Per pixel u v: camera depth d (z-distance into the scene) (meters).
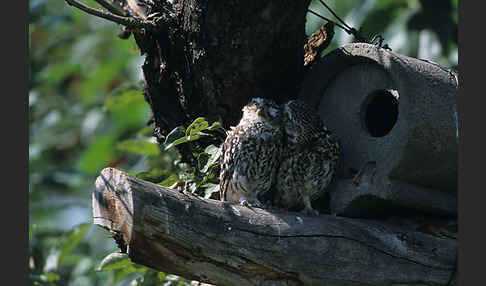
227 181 8.40
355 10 12.90
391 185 8.30
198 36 8.59
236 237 7.43
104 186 7.25
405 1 13.13
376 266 7.88
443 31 12.93
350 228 7.95
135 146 10.44
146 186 7.19
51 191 15.22
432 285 8.02
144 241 7.06
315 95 9.06
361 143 8.69
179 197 7.34
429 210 8.58
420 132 8.10
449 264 8.09
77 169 15.55
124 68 15.52
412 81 8.17
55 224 14.70
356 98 8.81
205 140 9.14
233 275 7.47
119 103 11.18
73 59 15.77
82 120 15.67
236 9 8.41
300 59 9.10
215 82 8.72
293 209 8.87
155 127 9.45
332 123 9.00
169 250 7.18
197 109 8.98
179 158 9.89
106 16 8.59
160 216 7.09
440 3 13.15
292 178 8.45
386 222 8.64
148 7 9.03
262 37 8.53
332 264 7.72
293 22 8.59
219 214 7.45
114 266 9.23
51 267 10.91
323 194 9.02
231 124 8.94
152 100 9.28
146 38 9.02
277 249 7.54
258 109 8.25
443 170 8.35
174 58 8.88
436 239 8.26
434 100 8.22
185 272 7.36
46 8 15.86
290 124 8.30
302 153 8.34
